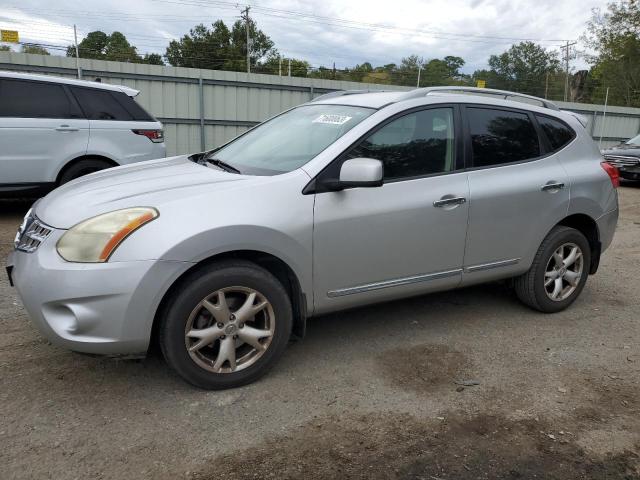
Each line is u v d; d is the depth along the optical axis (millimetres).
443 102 3787
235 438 2664
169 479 2363
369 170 3031
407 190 3490
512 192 3926
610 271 5871
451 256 3746
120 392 3023
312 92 17422
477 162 3859
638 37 44781
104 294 2678
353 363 3480
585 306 4703
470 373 3406
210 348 3068
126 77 14930
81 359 3361
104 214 2797
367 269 3404
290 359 3508
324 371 3363
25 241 3006
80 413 2816
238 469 2439
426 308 4480
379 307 4457
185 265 2777
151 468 2426
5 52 13539
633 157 13648
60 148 6965
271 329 3125
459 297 4770
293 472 2434
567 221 4500
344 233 3250
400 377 3322
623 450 2678
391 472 2455
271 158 3576
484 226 3836
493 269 3996
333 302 3359
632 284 5402
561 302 4430
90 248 2703
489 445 2680
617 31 45750
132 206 2838
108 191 3113
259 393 3078
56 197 3232
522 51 74250
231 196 2973
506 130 4066
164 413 2844
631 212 10078
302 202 3125
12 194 6836
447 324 4168
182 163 3916
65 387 3053
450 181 3678
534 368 3508
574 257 4441
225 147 4297
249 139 4188
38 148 6824
